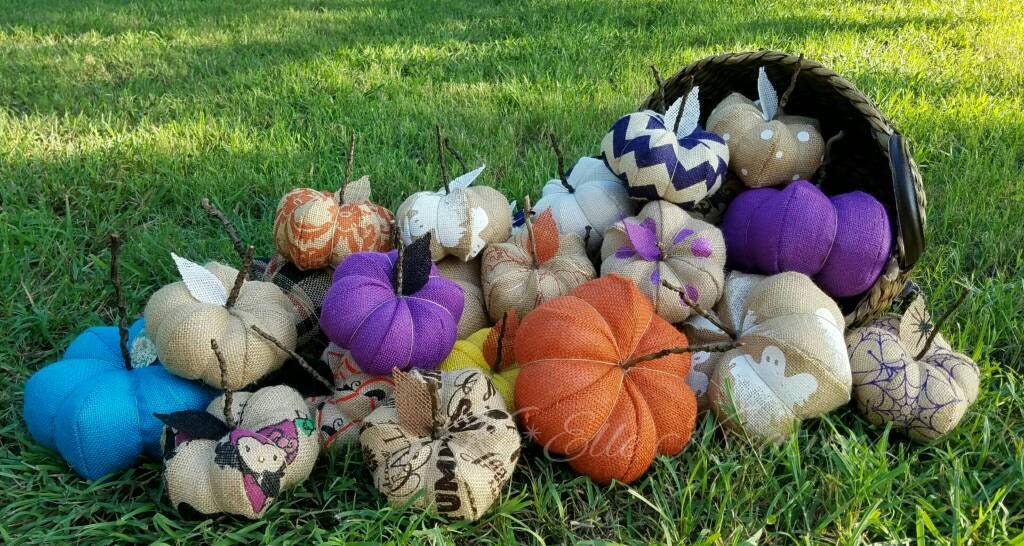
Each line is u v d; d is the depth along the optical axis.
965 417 2.16
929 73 4.70
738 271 2.37
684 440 1.98
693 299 2.17
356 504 1.92
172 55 5.10
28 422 2.00
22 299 2.62
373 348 1.95
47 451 2.02
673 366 2.01
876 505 1.82
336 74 4.69
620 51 5.12
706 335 2.22
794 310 2.06
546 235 2.32
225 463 1.75
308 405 2.04
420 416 1.85
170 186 3.32
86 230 3.03
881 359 2.10
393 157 3.57
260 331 1.95
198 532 1.79
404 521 1.82
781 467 2.03
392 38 5.50
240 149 3.65
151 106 4.23
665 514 1.86
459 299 2.13
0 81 4.45
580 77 4.65
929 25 5.83
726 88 2.81
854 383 2.13
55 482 1.97
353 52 5.13
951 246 2.99
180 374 1.95
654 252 2.22
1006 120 4.00
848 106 2.51
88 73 4.73
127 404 1.92
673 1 6.36
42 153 3.53
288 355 2.07
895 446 2.14
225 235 3.03
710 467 2.01
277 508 1.86
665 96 2.72
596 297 2.06
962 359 2.17
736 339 2.13
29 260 2.79
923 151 3.62
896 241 2.23
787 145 2.41
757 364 2.04
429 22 5.95
